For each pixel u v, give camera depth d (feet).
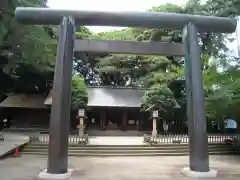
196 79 39.11
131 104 111.14
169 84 117.80
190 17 41.11
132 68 130.62
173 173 40.70
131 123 117.08
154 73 117.80
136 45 40.16
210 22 41.47
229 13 84.53
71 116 111.55
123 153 64.13
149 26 41.52
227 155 67.97
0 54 88.38
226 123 119.75
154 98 93.09
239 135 76.23
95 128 116.06
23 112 114.73
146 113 115.44
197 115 38.04
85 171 41.91
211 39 108.27
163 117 115.24
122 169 44.42
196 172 36.70
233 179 36.19
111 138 89.40
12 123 113.50
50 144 35.22
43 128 112.27
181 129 119.85
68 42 38.29
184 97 121.49
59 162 34.73
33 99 117.80
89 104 108.58
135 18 40.06
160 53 40.55
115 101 112.37
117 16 39.78
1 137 75.66
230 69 69.62
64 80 36.83
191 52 40.06
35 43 78.13
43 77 123.65
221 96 64.54
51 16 39.40
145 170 43.57
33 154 60.85
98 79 158.92
